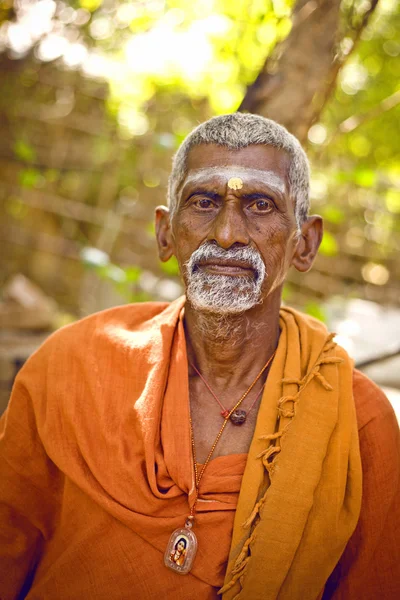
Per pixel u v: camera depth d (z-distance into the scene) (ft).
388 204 17.93
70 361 6.26
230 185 5.61
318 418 5.58
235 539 5.34
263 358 6.21
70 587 5.72
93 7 13.01
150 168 17.21
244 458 5.67
